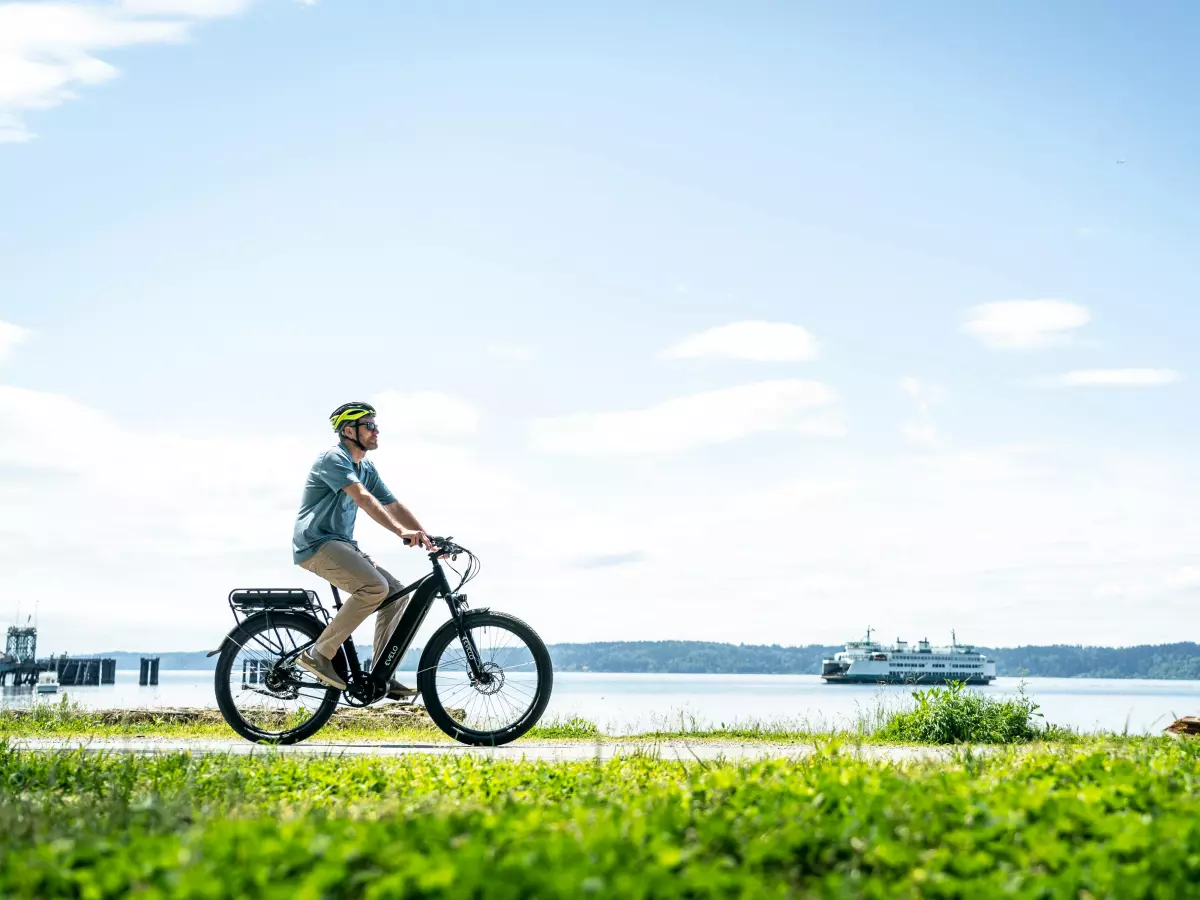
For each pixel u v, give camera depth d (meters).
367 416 7.90
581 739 9.36
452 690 7.67
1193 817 3.65
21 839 3.72
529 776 5.26
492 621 7.69
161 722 10.33
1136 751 6.01
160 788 5.00
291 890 2.76
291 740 7.68
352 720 10.43
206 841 3.30
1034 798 3.88
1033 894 2.94
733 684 143.00
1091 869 3.13
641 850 3.29
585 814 3.75
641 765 5.73
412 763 5.90
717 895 2.86
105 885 2.98
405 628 7.64
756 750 7.73
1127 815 3.70
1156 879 3.05
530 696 7.70
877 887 3.01
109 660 125.25
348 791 5.02
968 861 3.22
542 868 2.99
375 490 8.05
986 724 9.60
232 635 7.75
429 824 3.51
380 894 2.84
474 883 2.83
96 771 5.47
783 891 2.93
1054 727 9.91
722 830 3.55
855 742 8.75
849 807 3.94
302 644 7.77
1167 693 88.94
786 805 3.89
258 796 4.83
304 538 7.60
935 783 4.42
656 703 47.19
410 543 7.58
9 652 122.12
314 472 7.66
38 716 10.41
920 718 9.88
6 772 5.50
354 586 7.52
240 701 7.75
